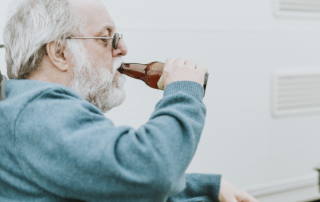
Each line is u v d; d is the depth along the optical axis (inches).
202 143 70.2
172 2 63.6
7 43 30.0
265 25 73.5
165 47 63.7
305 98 81.0
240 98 72.8
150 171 21.7
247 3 70.9
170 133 23.2
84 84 30.9
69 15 29.5
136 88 63.6
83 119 23.3
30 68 29.0
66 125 22.4
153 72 39.2
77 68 30.1
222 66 69.9
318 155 84.7
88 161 21.3
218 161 72.3
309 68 80.1
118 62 34.3
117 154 22.0
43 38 27.9
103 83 32.0
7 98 25.9
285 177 80.9
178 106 25.4
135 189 21.9
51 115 23.0
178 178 23.7
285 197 81.7
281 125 78.9
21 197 24.6
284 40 76.2
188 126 23.7
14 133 23.5
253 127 75.2
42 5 28.8
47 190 23.8
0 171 25.2
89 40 30.8
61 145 21.8
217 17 68.3
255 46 72.9
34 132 22.7
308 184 83.5
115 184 21.6
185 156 23.5
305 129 82.3
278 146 79.1
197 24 66.4
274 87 75.9
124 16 59.8
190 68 29.2
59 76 30.1
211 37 67.9
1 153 24.7
